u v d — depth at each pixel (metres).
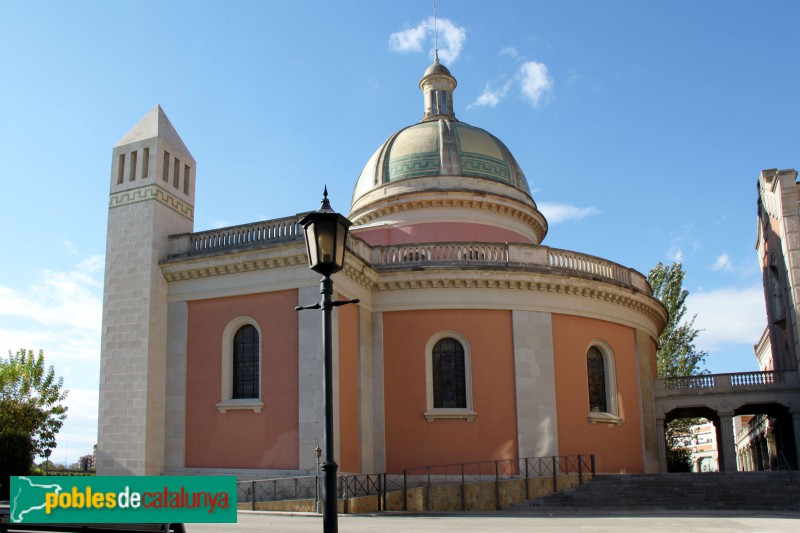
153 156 28.83
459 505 23.84
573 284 29.33
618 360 31.09
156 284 27.56
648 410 32.28
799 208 32.94
